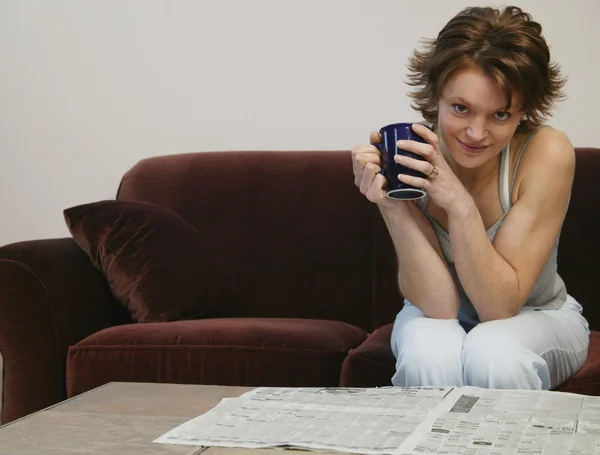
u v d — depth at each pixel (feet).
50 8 10.01
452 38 4.61
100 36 9.88
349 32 9.26
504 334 4.43
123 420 3.52
